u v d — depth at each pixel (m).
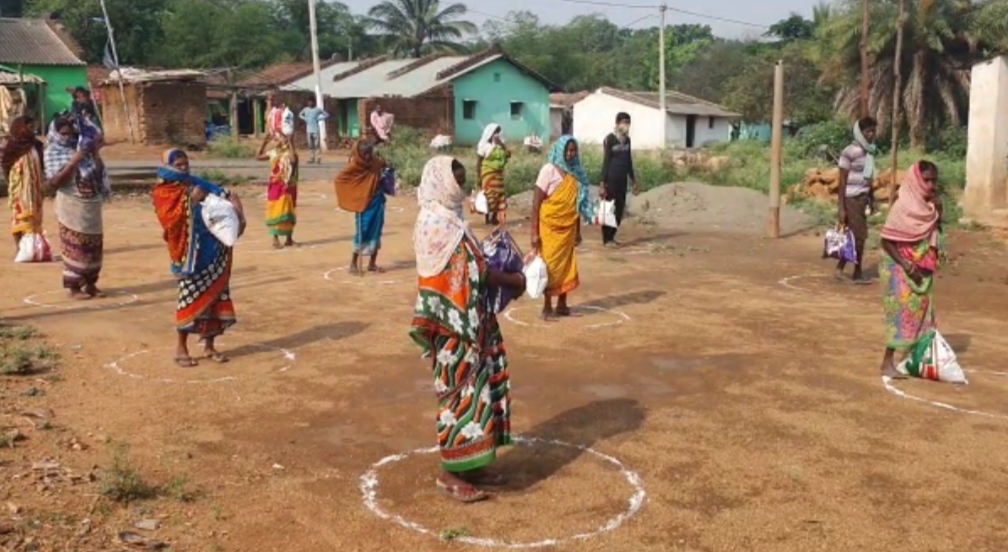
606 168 13.34
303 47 65.38
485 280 4.80
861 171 10.71
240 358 7.27
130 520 4.44
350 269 10.84
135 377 6.74
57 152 9.21
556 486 4.97
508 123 44.47
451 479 4.82
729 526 4.52
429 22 64.50
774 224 14.64
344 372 6.92
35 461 5.06
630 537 4.40
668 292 10.11
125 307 9.02
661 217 16.23
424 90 40.53
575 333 8.18
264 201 18.84
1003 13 32.47
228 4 62.91
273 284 10.19
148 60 56.47
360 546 4.29
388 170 10.74
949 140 31.91
